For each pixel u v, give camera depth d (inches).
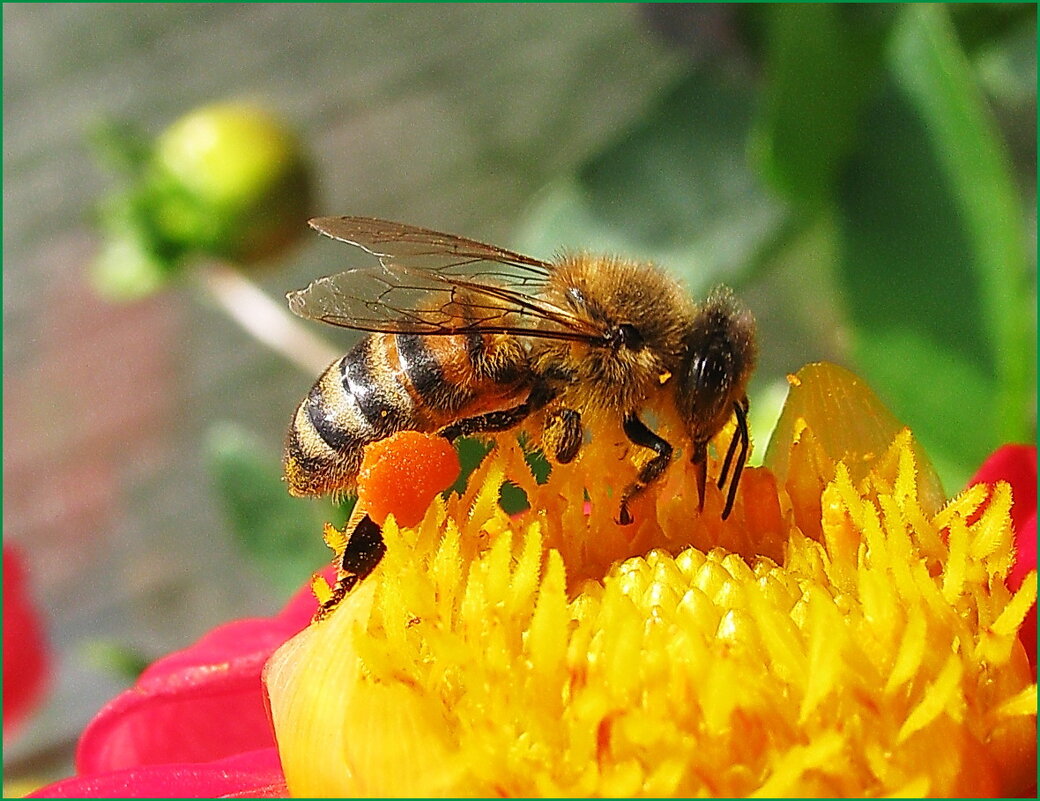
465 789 2.3
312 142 6.0
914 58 3.2
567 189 3.6
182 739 2.8
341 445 2.8
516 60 5.9
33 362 6.0
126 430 6.1
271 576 3.5
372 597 2.4
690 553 2.5
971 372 3.3
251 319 3.9
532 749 2.3
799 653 2.3
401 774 2.4
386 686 2.4
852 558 2.5
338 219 2.8
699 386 2.7
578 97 5.8
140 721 2.8
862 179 3.3
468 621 2.4
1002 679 2.4
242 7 6.0
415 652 2.4
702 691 2.3
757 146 3.4
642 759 2.3
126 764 2.8
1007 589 2.5
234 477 3.5
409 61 6.0
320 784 2.4
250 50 6.0
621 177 3.6
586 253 2.9
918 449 2.7
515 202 5.9
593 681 2.4
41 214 5.8
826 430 2.7
